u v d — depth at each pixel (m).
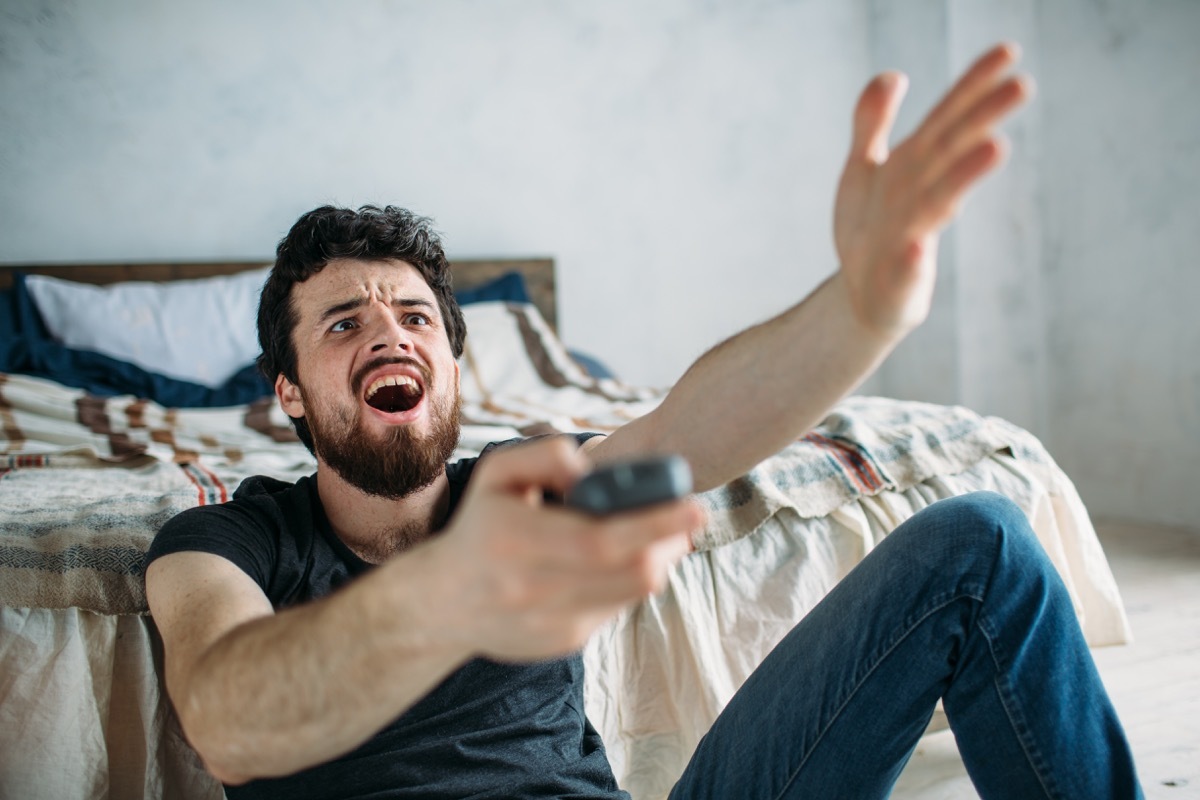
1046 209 3.56
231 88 3.19
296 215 3.28
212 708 0.58
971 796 1.41
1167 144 3.06
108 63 3.05
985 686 0.87
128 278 3.03
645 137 3.69
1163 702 1.67
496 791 0.90
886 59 3.88
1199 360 3.00
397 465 1.00
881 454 1.67
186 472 1.66
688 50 3.72
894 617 0.87
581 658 1.04
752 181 3.84
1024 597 0.86
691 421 0.83
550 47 3.55
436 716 0.91
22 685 1.20
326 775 0.87
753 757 0.92
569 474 0.42
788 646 0.95
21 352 2.55
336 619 0.51
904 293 0.63
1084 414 3.47
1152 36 3.08
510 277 3.36
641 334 3.73
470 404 2.61
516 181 3.53
